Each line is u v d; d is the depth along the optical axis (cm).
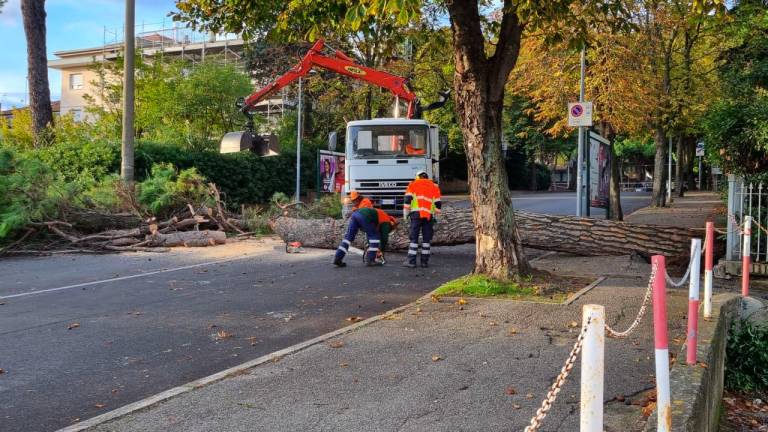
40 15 2211
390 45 1229
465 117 936
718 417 569
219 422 443
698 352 525
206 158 2388
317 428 432
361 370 555
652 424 379
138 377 573
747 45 1858
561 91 2114
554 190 6322
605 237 1200
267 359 590
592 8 1078
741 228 985
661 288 321
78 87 5431
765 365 700
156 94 2919
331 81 3027
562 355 594
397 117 1722
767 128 998
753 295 867
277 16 1129
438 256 1394
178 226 1631
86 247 1487
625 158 7769
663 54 2453
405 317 752
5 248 1410
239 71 3369
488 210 931
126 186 1666
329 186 2416
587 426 252
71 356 639
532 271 955
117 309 862
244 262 1311
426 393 497
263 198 2717
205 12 1166
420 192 1220
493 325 708
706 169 5822
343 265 1241
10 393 532
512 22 907
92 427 435
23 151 2088
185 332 733
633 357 582
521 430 425
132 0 1772
